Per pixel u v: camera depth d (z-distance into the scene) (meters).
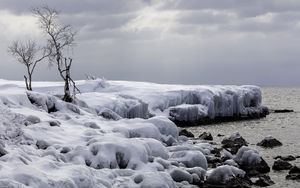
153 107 64.94
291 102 134.00
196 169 27.19
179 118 64.25
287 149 41.31
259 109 79.31
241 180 26.86
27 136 27.52
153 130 34.47
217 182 26.14
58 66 46.41
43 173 19.30
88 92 66.94
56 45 47.94
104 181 21.47
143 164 25.94
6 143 26.14
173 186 23.11
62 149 26.02
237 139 43.72
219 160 32.97
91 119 38.28
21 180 18.34
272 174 30.48
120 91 70.69
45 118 33.78
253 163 31.50
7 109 32.38
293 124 66.25
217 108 71.88
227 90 74.69
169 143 35.75
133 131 33.66
